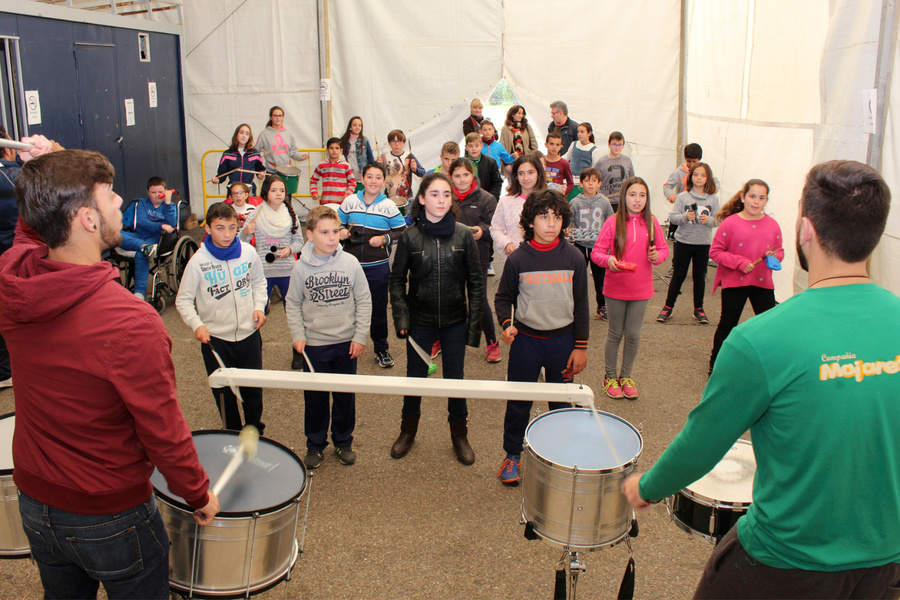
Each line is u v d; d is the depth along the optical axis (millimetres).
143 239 7242
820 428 1642
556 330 3908
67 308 1812
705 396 1802
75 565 2084
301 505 3783
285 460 2564
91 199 1870
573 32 10688
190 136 11445
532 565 3305
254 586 2229
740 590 1868
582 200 6785
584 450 2582
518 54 10789
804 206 1787
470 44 10766
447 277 4094
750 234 5234
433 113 11008
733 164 8570
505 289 3928
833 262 1734
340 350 4152
